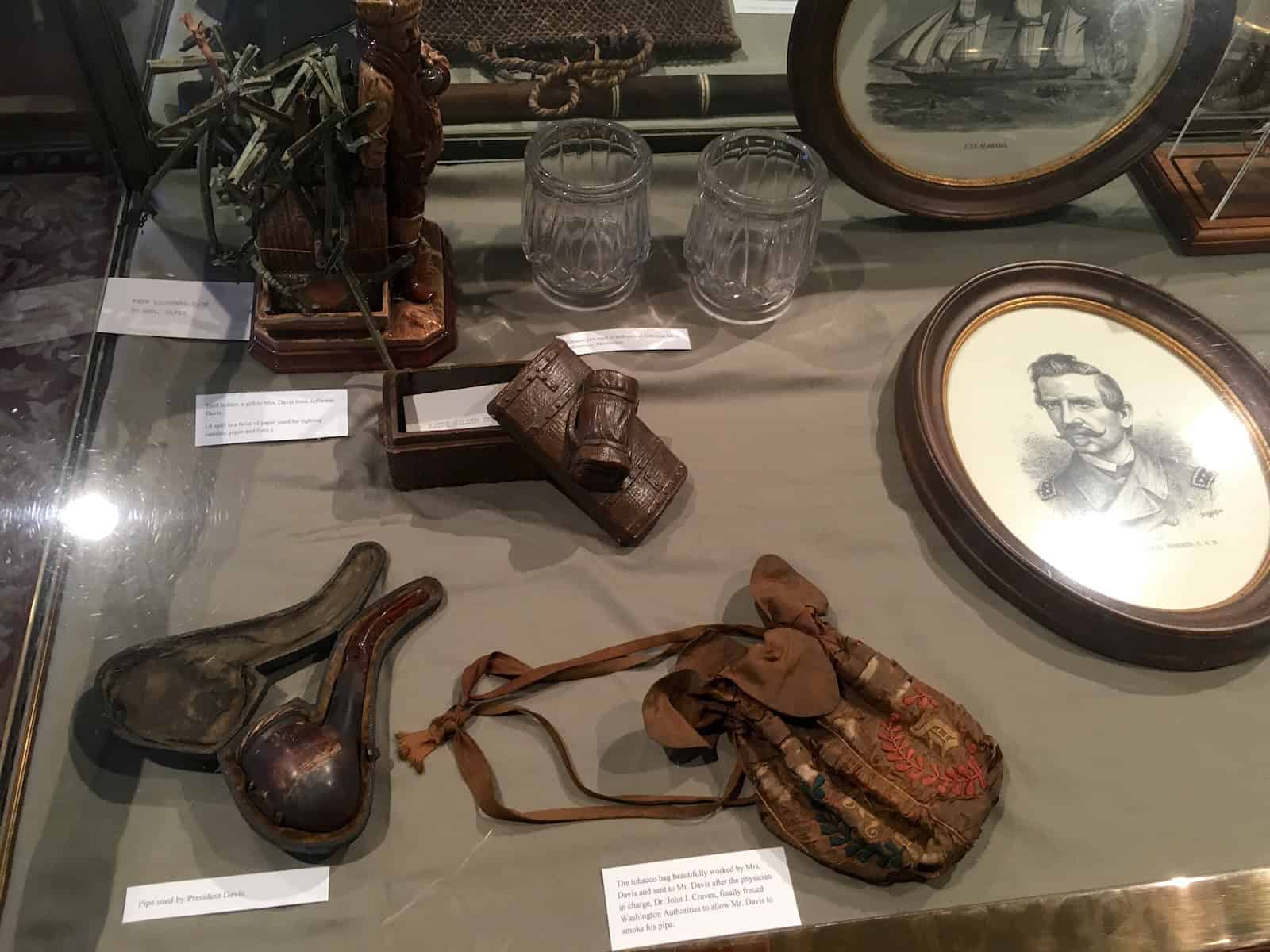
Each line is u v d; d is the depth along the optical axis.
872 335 1.21
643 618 0.98
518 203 1.30
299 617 0.92
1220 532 1.04
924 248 1.30
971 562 1.03
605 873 0.84
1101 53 1.16
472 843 0.85
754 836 0.87
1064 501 1.04
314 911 0.81
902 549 1.04
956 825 0.85
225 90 0.82
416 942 0.80
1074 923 0.85
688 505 1.05
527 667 0.94
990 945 0.83
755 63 1.37
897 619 1.00
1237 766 0.94
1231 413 1.12
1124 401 1.11
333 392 1.09
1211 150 1.38
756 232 1.14
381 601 0.93
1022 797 0.91
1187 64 1.17
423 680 0.93
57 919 0.79
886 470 1.10
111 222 1.30
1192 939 0.85
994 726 0.94
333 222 0.93
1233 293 1.29
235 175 0.85
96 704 0.89
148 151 1.21
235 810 0.84
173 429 1.06
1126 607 0.96
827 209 1.34
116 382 1.08
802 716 0.87
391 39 0.85
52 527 0.99
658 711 0.87
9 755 0.86
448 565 1.00
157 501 1.01
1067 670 0.98
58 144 1.30
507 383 1.05
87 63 1.10
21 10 1.12
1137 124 1.24
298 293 1.04
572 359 0.99
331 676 0.88
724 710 0.90
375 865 0.83
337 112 0.86
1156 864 0.88
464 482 1.04
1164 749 0.94
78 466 1.03
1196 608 0.99
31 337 1.21
